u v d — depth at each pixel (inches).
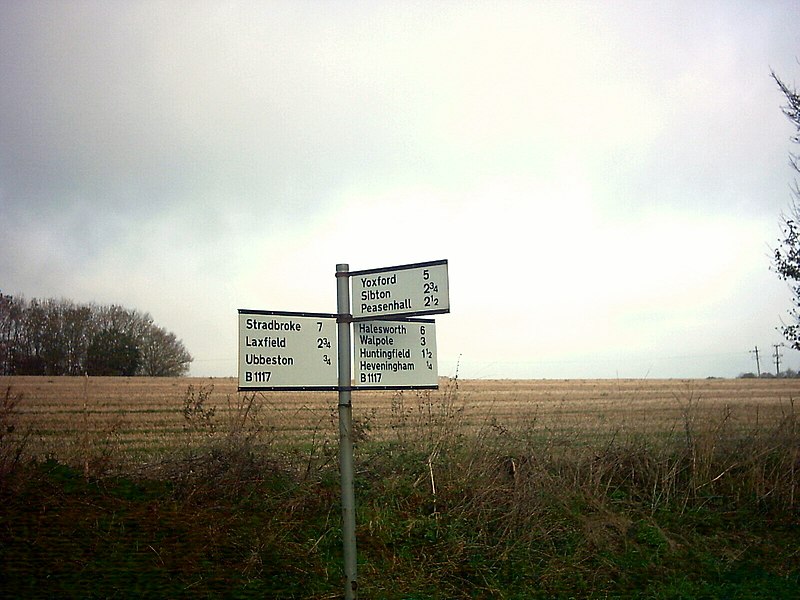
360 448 457.4
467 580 344.2
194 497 395.5
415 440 450.6
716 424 502.9
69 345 2335.1
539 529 386.3
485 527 386.0
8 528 349.4
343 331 259.1
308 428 554.9
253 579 323.3
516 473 418.9
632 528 408.8
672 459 480.7
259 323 244.8
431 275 253.4
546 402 1171.3
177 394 1318.9
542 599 334.0
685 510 447.2
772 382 2224.4
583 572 361.1
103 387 1536.7
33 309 2336.4
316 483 407.5
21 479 387.5
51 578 309.1
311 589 319.6
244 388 239.5
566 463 451.2
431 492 411.5
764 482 470.0
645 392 1652.3
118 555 332.8
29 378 1908.2
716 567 380.5
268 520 376.2
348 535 249.3
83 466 427.5
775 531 432.8
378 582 333.7
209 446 433.7
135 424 789.2
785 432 498.0
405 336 269.1
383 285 260.5
